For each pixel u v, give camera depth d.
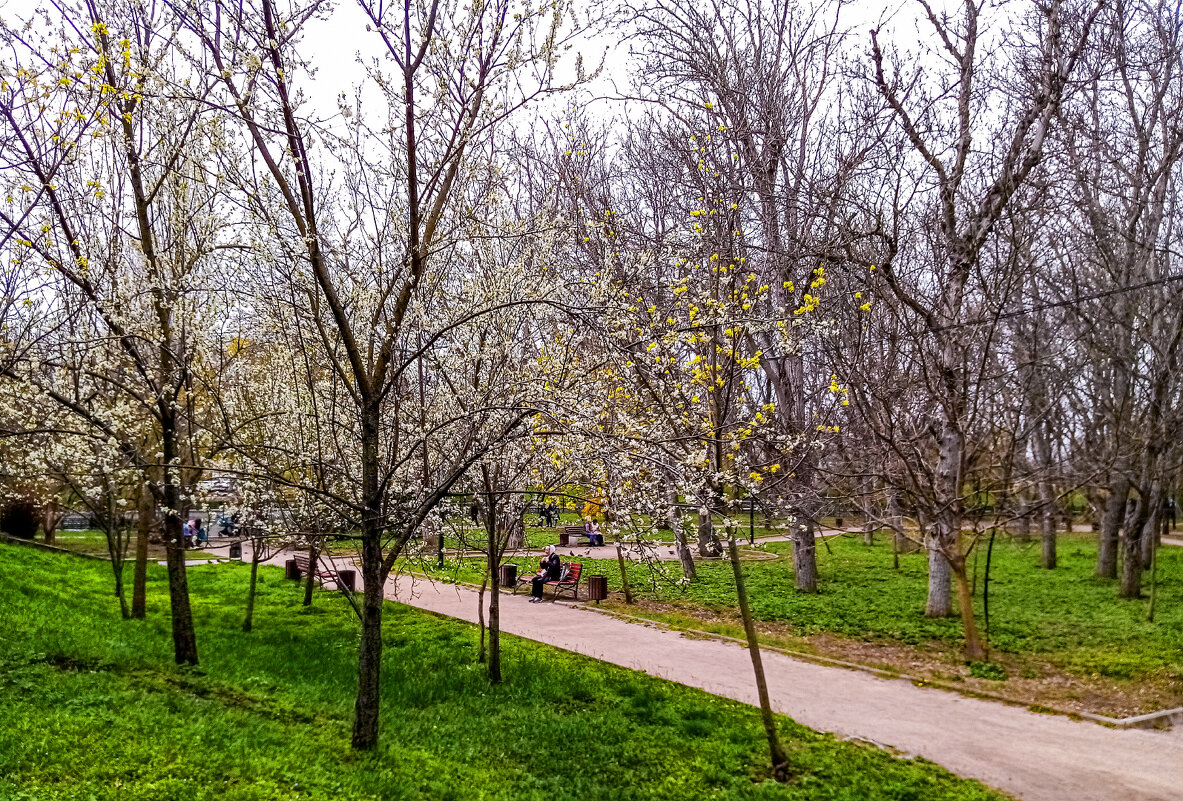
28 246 7.58
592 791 7.12
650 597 18.53
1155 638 13.64
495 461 10.30
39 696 7.63
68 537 27.48
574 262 14.02
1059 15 13.69
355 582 20.08
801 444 15.37
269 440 12.38
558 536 33.34
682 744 8.36
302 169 7.33
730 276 11.23
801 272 17.03
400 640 12.85
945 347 14.14
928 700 10.34
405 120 7.75
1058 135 16.62
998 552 27.80
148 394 10.43
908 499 13.75
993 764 8.04
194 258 9.94
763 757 8.09
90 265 9.84
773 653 12.87
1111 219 16.70
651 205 20.33
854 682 11.19
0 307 8.68
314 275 8.23
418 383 11.09
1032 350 13.95
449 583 20.02
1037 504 13.32
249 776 6.40
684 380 9.55
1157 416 16.11
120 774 6.04
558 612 16.22
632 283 10.91
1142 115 19.28
